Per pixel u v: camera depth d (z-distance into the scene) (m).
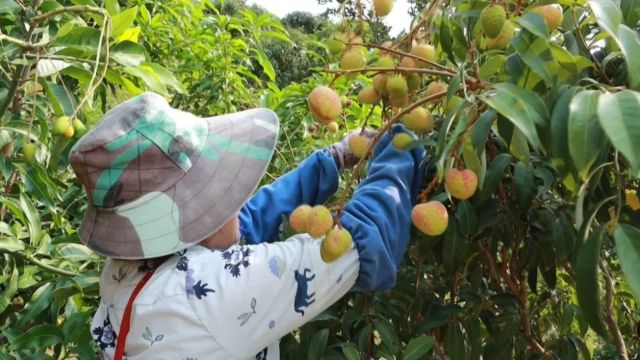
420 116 1.08
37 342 1.45
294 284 1.04
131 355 1.06
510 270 1.52
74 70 1.51
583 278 0.79
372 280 1.09
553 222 1.27
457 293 1.56
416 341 1.26
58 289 1.51
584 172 0.75
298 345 1.41
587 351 1.46
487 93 0.86
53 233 2.04
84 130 1.44
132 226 1.05
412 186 1.23
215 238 1.14
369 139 1.24
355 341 1.42
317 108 1.09
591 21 1.07
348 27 1.14
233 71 3.14
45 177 1.55
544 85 0.96
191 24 3.31
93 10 1.26
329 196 1.41
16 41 1.24
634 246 0.76
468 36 1.17
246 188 1.13
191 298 1.01
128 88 1.57
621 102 0.71
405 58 1.12
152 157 1.04
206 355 1.02
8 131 1.50
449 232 1.31
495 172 1.18
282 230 1.32
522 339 1.51
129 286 1.09
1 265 1.65
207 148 1.13
